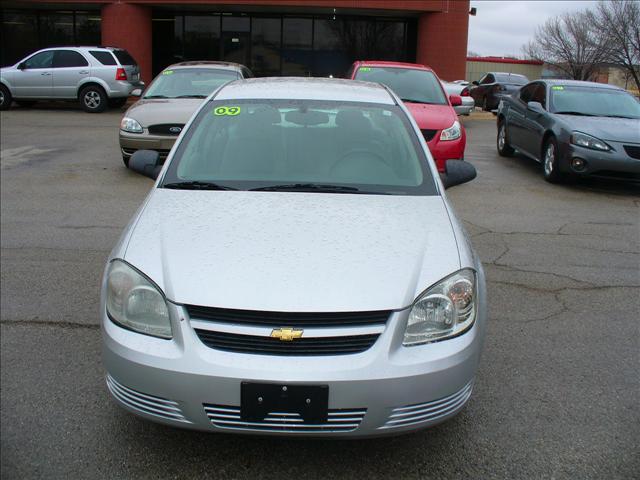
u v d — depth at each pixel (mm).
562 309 4684
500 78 23000
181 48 22922
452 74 21156
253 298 2559
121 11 20734
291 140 3838
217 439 3000
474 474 2795
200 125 3953
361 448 2955
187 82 9781
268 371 2465
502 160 11641
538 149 9789
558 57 38500
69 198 7738
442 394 2609
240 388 2477
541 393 3477
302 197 3338
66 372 3600
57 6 22281
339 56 23047
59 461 2820
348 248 2859
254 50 22938
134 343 2607
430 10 20719
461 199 8266
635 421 3223
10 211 7117
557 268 5602
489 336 4195
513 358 3887
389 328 2566
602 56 35031
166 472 2762
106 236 6219
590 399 3426
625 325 4422
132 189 8266
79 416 3168
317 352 2520
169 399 2551
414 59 23141
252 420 2508
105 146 11734
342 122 3994
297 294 2574
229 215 3123
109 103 18469
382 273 2713
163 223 3061
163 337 2602
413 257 2832
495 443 3016
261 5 20750
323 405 2480
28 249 5785
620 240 6535
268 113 4039
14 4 22016
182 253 2807
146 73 21422
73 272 5195
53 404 3270
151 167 4062
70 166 9750
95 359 3760
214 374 2479
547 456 2926
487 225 7004
